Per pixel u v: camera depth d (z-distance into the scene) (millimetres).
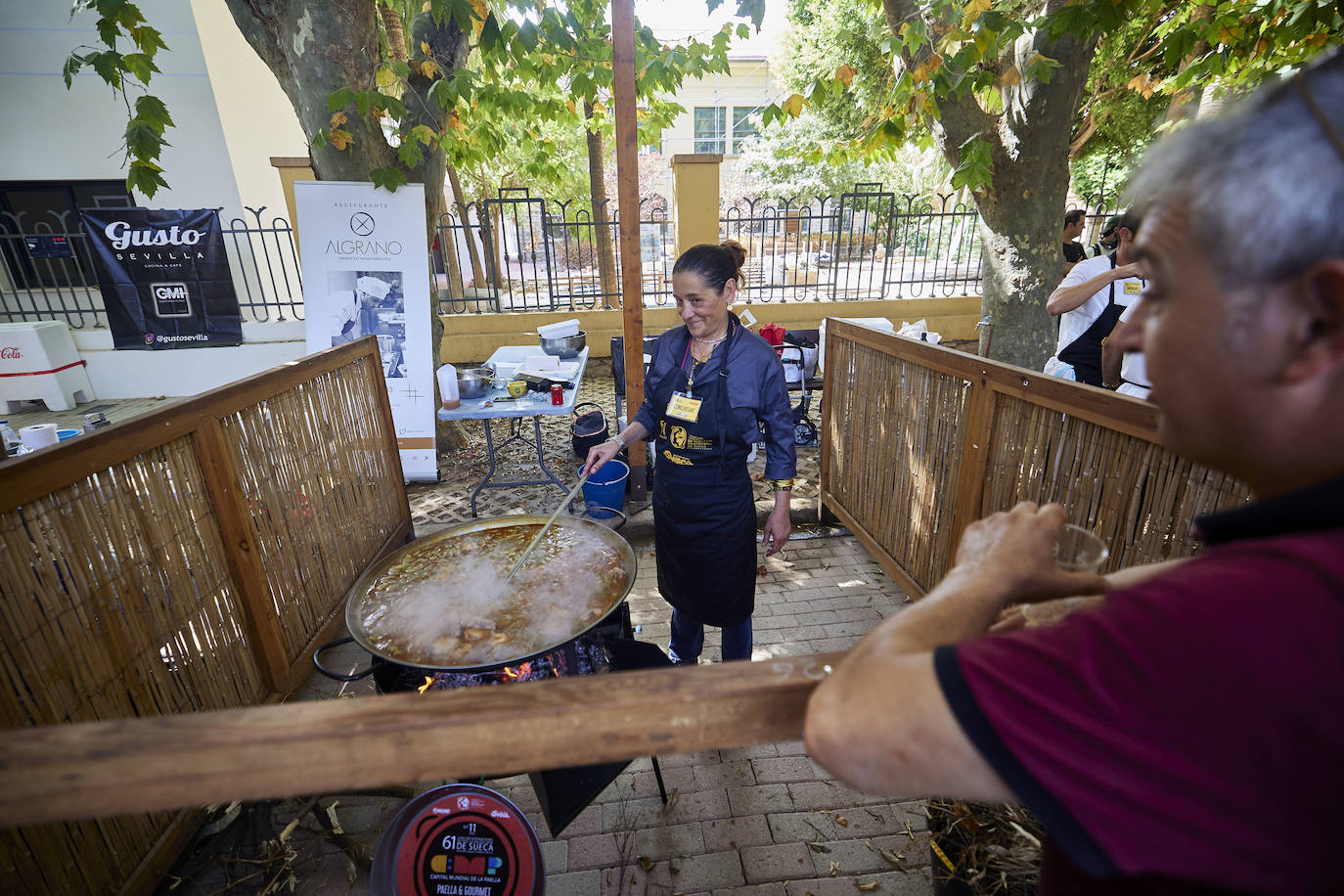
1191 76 4422
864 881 2059
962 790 457
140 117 3879
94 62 3652
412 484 5234
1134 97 9547
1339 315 391
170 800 632
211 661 2367
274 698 2678
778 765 2510
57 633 1755
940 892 1729
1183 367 468
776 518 2477
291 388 3012
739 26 5746
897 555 3451
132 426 2029
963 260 11609
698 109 22500
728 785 2420
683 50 5910
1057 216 5047
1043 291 5207
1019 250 5121
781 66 17312
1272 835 362
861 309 8750
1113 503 2016
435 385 5570
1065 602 794
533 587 2000
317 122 4477
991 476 2607
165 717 641
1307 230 382
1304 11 3451
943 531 2975
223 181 8523
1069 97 4578
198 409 2330
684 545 2469
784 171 17219
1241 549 425
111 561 1951
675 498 2430
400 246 4777
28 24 7777
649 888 2049
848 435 3943
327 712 637
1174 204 457
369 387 3781
